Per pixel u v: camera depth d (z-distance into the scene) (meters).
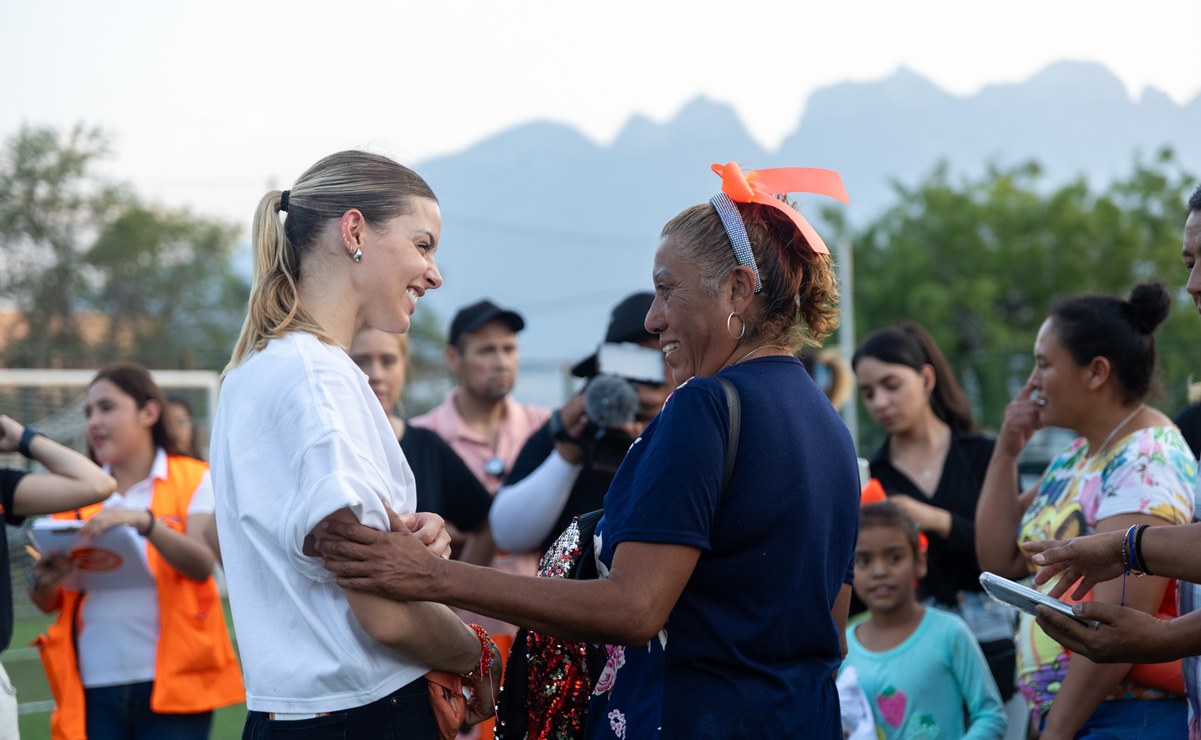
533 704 2.41
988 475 3.79
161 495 4.39
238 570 2.19
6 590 3.37
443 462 4.30
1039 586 2.48
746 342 2.31
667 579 2.06
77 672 4.14
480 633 2.46
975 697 3.69
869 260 30.28
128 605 4.16
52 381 14.00
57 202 32.47
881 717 3.71
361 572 2.05
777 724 2.12
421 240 2.34
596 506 3.79
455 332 5.35
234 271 36.62
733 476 2.14
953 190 30.97
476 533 4.38
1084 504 3.10
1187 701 2.88
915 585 4.01
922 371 4.51
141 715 4.15
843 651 2.44
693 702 2.12
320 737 2.12
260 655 2.14
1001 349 26.55
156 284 34.22
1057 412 3.20
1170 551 2.28
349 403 2.16
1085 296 3.24
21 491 3.69
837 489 2.28
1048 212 29.41
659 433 2.15
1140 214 29.55
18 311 32.06
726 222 2.27
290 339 2.21
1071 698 2.91
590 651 2.37
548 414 5.57
